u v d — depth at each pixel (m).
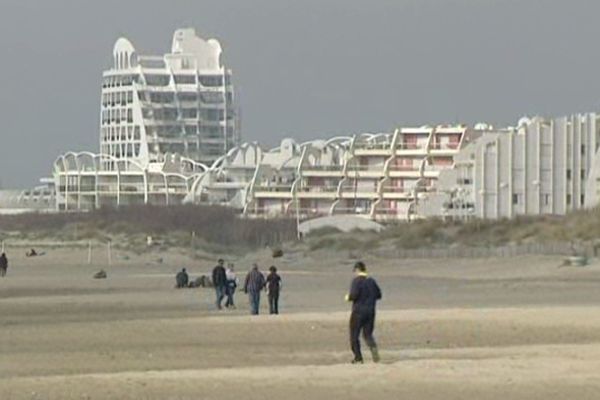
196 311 170.75
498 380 86.19
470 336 122.75
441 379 86.81
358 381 86.06
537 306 169.88
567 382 85.00
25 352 113.06
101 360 105.06
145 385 84.75
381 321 139.50
